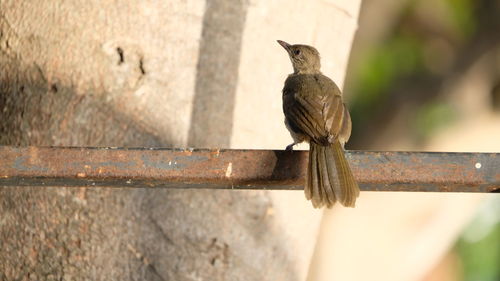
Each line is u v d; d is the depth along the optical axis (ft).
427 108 73.77
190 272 32.73
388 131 73.56
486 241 76.89
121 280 31.99
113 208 32.24
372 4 73.31
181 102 33.78
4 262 32.24
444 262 76.18
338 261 68.44
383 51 74.49
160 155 27.96
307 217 36.17
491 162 27.78
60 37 33.65
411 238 68.95
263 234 34.24
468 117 73.72
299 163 28.58
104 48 33.47
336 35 38.75
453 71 73.92
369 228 68.69
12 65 33.86
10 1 34.22
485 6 73.46
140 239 32.32
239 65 34.96
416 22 74.08
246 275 33.76
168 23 34.06
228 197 33.53
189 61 34.17
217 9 34.99
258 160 28.25
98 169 27.76
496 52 73.46
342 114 35.53
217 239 33.24
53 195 32.22
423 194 68.85
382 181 28.40
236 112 34.71
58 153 27.81
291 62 37.81
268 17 36.06
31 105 33.24
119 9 33.73
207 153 28.02
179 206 32.86
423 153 28.27
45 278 31.91
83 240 32.04
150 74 33.58
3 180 27.94
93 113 32.96
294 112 34.94
